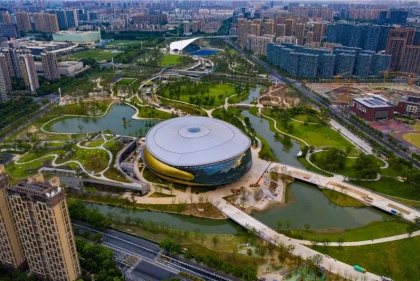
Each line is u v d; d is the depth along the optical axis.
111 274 199.75
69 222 183.12
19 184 176.75
